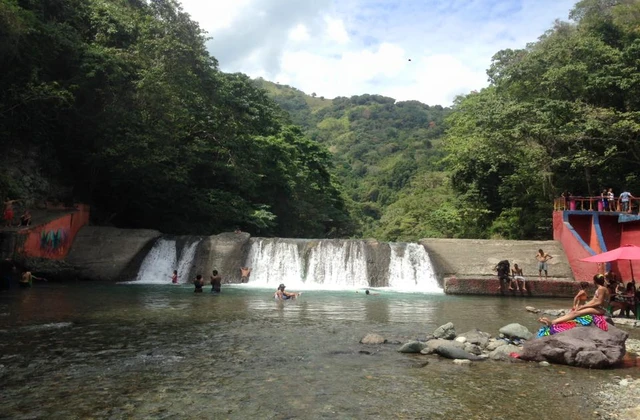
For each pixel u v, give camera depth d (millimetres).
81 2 30266
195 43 31938
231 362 8648
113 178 30750
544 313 15922
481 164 37844
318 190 56750
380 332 12023
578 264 23516
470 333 11102
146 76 27469
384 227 77500
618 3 38688
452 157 42844
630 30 35375
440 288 24797
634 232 24469
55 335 10758
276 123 51656
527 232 34906
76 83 27156
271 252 27562
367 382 7520
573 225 26250
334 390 7082
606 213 25688
